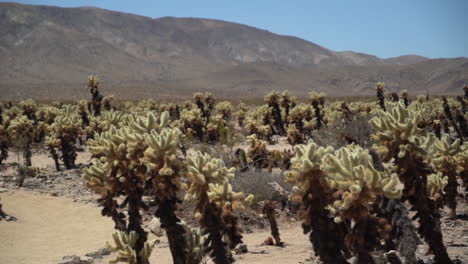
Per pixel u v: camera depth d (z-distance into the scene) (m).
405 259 6.62
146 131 7.63
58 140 24.25
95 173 8.23
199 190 6.98
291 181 5.97
